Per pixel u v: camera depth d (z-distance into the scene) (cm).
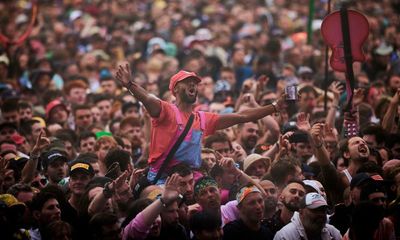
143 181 1833
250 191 1731
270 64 3047
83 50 4131
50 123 2616
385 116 2256
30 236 1688
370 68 3362
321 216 1705
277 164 1936
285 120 2459
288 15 4503
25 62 3522
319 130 1923
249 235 1733
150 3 5250
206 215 1664
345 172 1970
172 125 1817
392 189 1884
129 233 1670
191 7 5050
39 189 1895
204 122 1847
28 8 5003
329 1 2284
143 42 4122
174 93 1847
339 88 2402
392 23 4184
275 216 1827
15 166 1956
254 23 4650
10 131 2286
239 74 3322
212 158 2020
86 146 2311
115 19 4562
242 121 1878
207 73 3391
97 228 1645
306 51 3316
